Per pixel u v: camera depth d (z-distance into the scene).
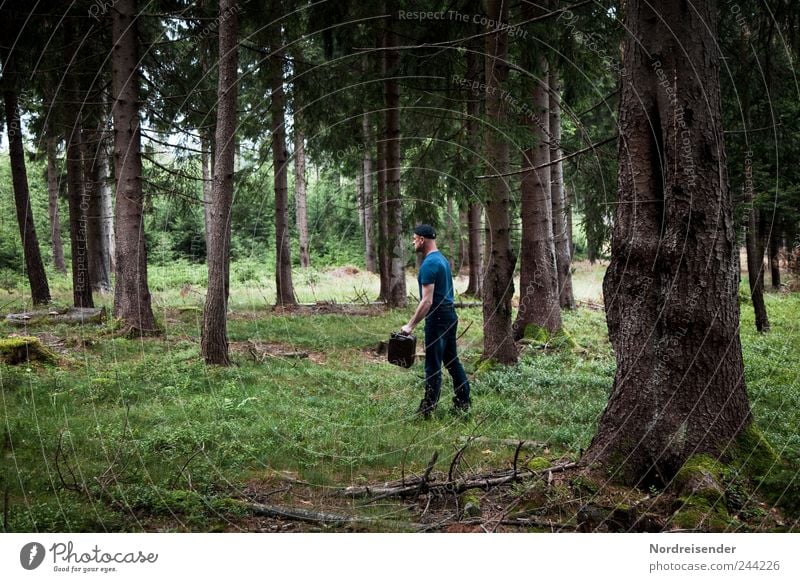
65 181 15.30
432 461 3.98
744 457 4.03
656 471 4.05
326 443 5.11
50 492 3.78
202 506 3.68
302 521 3.62
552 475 4.14
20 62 11.95
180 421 5.43
